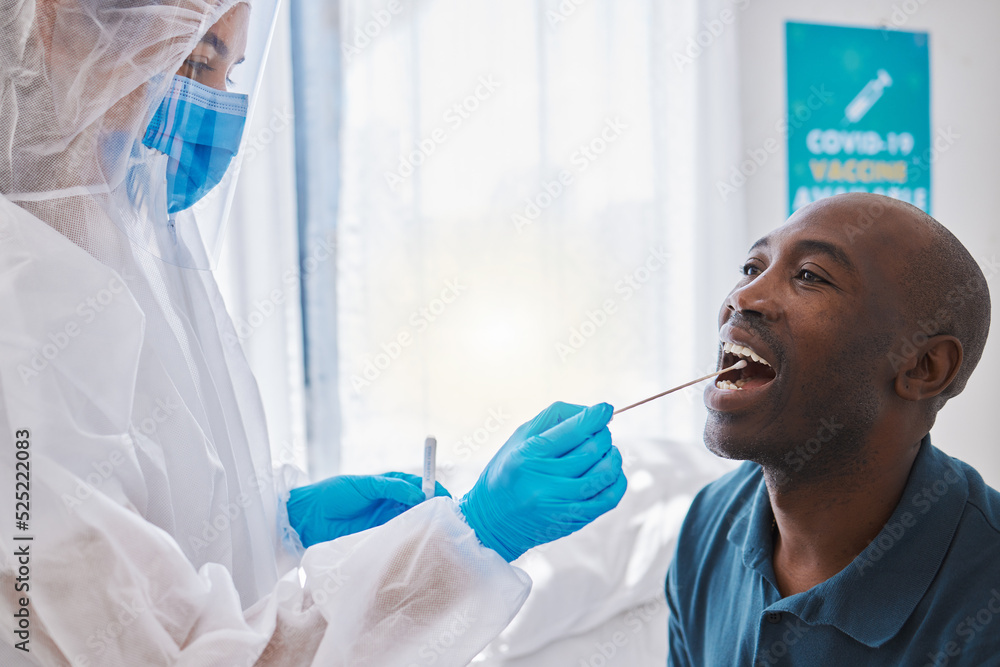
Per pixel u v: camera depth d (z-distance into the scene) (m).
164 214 0.78
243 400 0.91
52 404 0.63
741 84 2.68
